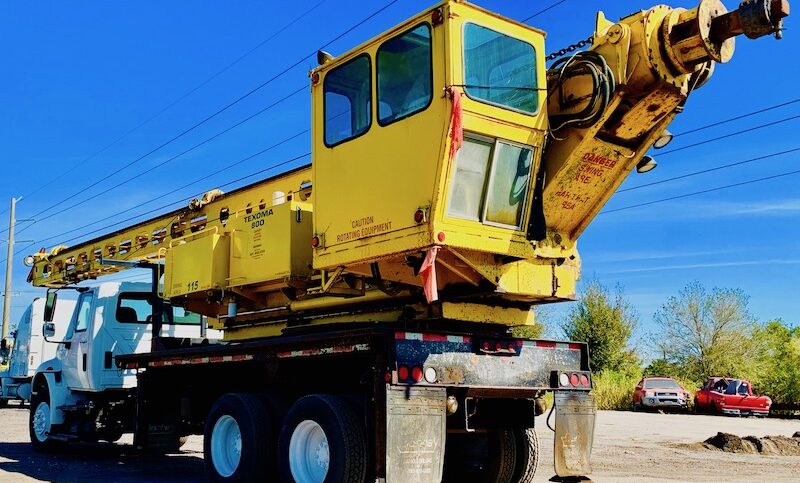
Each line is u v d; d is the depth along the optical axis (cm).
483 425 781
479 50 630
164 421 994
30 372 1767
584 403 787
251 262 878
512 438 830
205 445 836
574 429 772
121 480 920
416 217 613
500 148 641
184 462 1125
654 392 2973
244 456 768
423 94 629
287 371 788
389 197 647
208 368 916
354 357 721
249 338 946
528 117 654
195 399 966
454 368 687
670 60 657
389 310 776
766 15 609
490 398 791
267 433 772
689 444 1495
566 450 760
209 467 823
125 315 1174
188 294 965
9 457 1164
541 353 764
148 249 1271
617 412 2898
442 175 600
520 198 662
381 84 674
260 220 873
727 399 2825
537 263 718
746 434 1823
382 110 668
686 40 645
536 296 720
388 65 670
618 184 730
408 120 639
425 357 668
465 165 623
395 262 675
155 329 1124
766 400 2831
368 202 668
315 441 712
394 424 631
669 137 714
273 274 837
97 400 1163
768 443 1400
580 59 685
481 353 714
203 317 1178
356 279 737
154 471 1012
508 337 739
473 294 697
